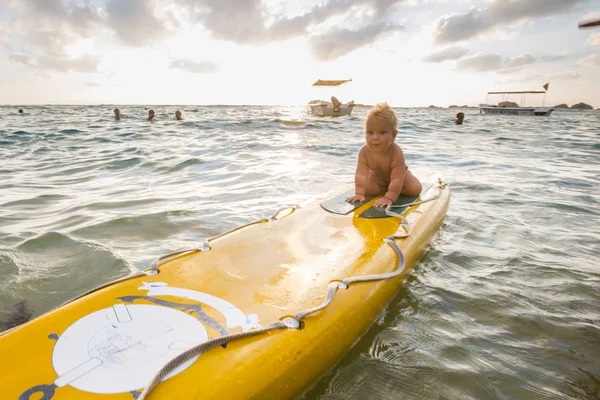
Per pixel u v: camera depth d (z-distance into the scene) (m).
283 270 1.87
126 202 4.20
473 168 6.82
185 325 1.37
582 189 5.13
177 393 1.06
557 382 1.58
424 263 2.68
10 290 2.29
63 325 1.32
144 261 2.68
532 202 4.39
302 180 5.41
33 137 12.20
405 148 9.91
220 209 3.92
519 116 41.66
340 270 1.91
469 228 3.44
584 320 2.03
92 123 19.72
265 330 1.37
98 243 2.99
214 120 21.38
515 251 2.93
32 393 1.03
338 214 2.76
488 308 2.13
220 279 1.74
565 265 2.70
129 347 1.22
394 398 1.48
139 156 7.72
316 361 1.44
